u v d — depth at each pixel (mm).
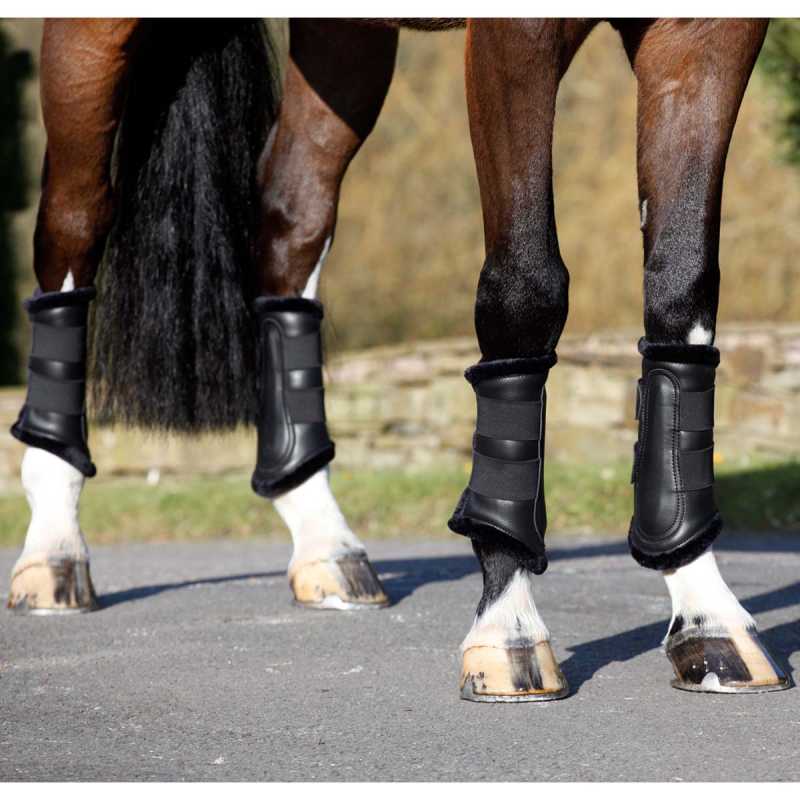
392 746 4848
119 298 7742
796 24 14484
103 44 7305
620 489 13859
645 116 5359
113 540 12742
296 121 7703
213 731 5090
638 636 6719
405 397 17547
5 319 22312
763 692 5469
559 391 17453
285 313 7703
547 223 5293
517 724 5098
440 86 29188
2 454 16906
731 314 24984
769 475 14406
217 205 7680
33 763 4703
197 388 7777
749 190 25125
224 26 7707
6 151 21109
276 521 13281
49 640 6836
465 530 5457
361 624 7148
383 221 29359
